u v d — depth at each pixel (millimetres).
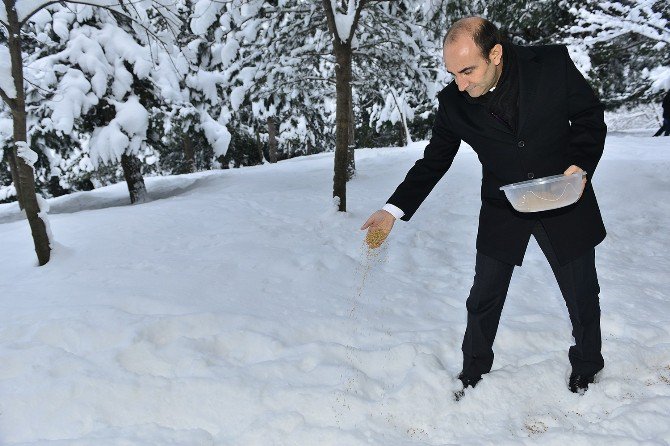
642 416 2062
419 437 2062
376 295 3482
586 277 2074
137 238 5277
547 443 1968
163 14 5531
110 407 2197
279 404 2217
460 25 1692
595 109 1835
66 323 2822
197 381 2330
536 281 3697
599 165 7719
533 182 1729
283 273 3922
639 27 11508
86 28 9664
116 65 9781
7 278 4156
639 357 2523
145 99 10484
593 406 2207
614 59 14102
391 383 2414
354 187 9055
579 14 12156
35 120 10070
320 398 2232
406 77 11789
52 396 2236
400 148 15039
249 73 10867
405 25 9906
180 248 4805
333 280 3777
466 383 2311
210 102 11383
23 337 2787
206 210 6844
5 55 5828
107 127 9734
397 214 2172
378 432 2064
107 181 19609
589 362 2252
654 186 6449
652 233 4855
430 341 2736
